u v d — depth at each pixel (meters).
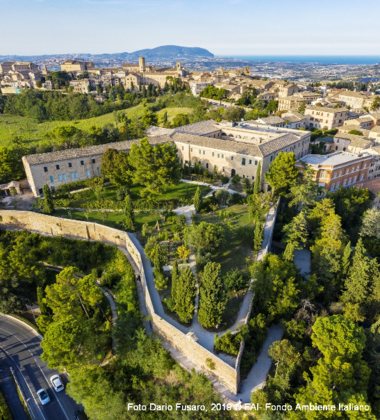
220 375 38.44
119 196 73.44
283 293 45.84
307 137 105.00
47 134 108.31
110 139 108.19
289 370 37.53
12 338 54.84
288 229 64.12
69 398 45.28
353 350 34.41
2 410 42.94
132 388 42.62
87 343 42.53
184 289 42.12
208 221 67.62
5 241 67.94
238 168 87.00
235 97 190.50
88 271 63.66
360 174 92.94
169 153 69.81
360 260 53.28
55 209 70.94
